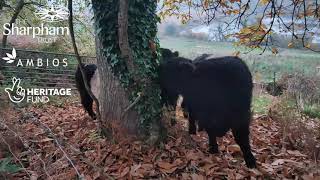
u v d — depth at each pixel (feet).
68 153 7.53
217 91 7.07
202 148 7.95
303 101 14.38
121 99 7.81
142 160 7.20
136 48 7.43
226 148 8.02
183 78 7.54
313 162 7.45
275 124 10.50
